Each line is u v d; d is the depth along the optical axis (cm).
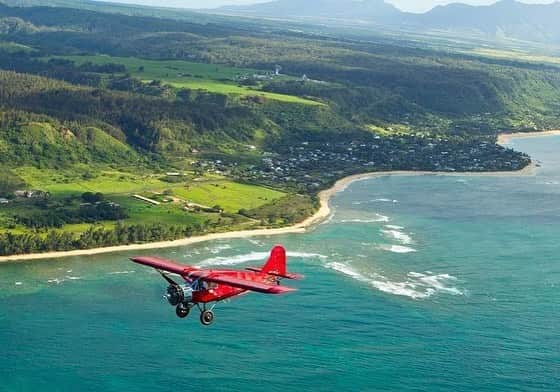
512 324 15988
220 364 14250
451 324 15975
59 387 13512
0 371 14062
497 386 13438
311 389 13325
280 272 8781
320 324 15900
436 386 13425
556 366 14150
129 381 13688
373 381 13588
